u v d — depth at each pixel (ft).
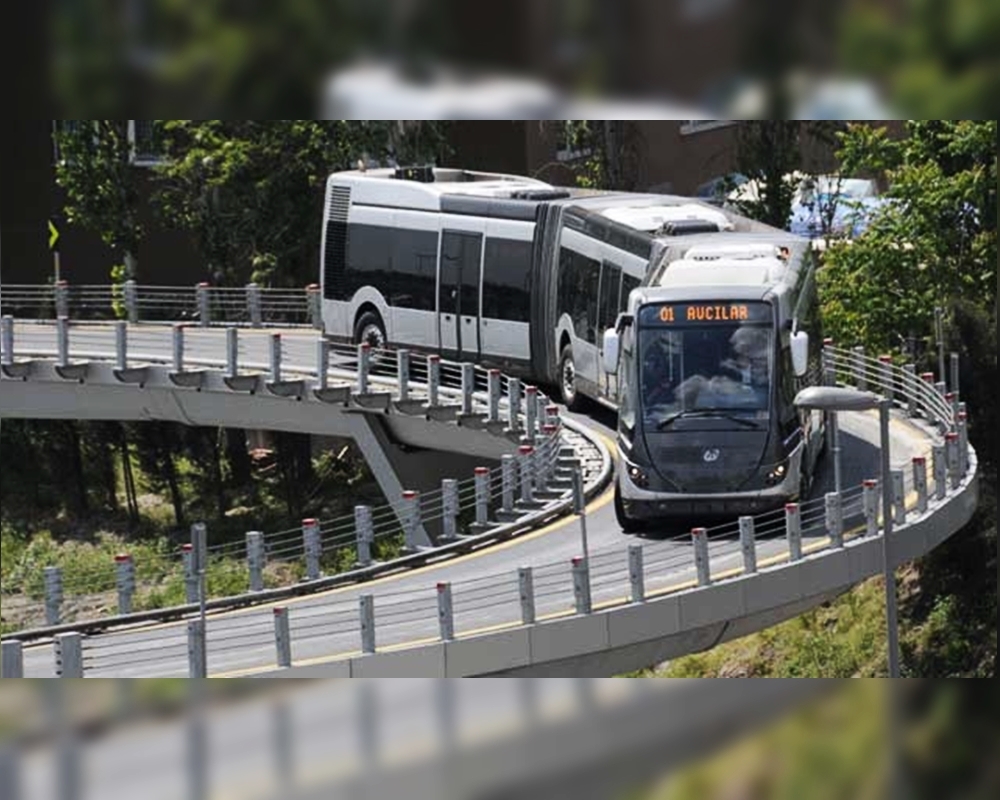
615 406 305.94
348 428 371.15
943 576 328.70
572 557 244.01
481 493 289.94
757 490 255.09
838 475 263.08
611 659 226.99
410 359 367.25
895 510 255.09
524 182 365.81
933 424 314.35
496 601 234.38
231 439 464.24
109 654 222.28
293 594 262.88
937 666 314.55
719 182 445.37
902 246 385.29
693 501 256.11
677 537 263.90
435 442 359.66
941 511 262.88
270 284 466.29
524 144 468.75
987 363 371.15
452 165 468.75
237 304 469.98
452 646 217.15
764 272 264.52
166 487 465.47
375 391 360.69
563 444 309.63
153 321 470.39
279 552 403.75
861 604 323.98
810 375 275.80
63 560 432.66
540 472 293.84
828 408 170.71
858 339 385.29
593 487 290.15
